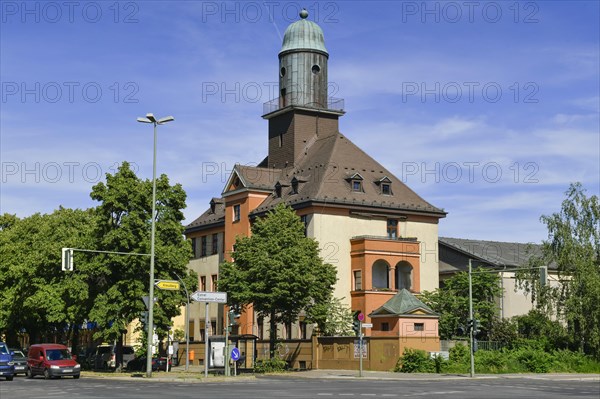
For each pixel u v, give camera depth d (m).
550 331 55.00
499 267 68.44
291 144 68.88
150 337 41.66
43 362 43.53
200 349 65.38
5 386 34.12
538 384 37.88
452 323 57.81
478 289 60.06
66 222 66.25
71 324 67.12
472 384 36.97
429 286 63.47
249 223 65.94
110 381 39.44
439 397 26.78
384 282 61.62
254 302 51.31
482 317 58.97
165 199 53.41
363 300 58.50
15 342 74.50
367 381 39.59
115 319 50.28
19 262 64.56
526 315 62.62
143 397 26.17
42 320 67.44
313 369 52.75
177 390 30.50
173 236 53.53
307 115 69.38
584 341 54.72
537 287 56.22
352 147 66.31
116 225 51.88
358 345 50.38
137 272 51.34
